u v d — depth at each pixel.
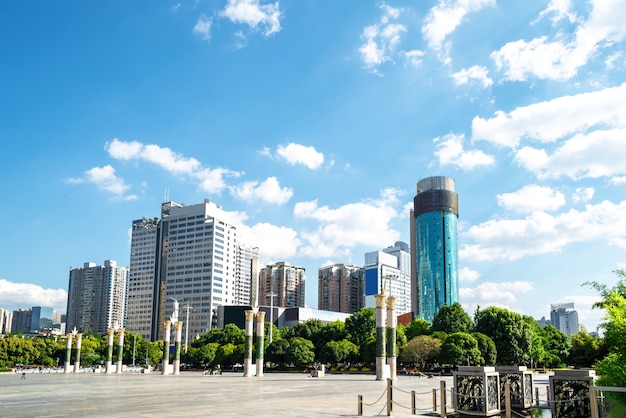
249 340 92.25
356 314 141.00
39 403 38.09
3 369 128.38
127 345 185.62
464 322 132.12
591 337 94.75
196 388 56.19
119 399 41.34
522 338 115.31
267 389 53.97
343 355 125.12
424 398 42.19
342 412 31.27
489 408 28.86
